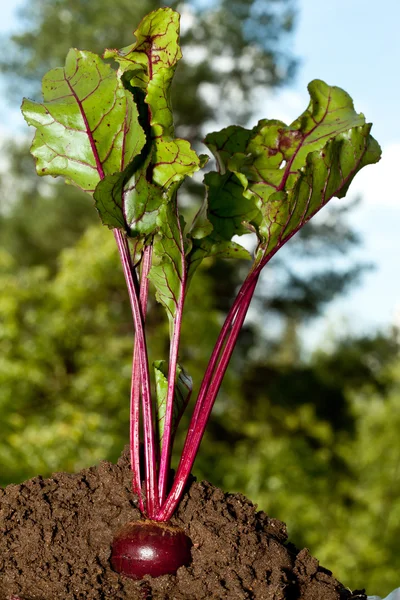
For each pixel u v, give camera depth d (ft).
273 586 3.60
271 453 15.83
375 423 16.79
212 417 17.98
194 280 15.49
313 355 28.45
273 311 32.55
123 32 31.91
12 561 3.70
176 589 3.67
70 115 3.87
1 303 13.46
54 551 3.76
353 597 4.02
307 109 4.50
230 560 3.75
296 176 4.41
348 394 19.92
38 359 13.39
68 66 3.85
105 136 3.88
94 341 14.21
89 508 4.02
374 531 14.83
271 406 24.86
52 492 4.09
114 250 15.67
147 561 3.72
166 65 3.85
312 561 3.98
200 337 15.20
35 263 33.27
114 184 3.74
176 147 3.91
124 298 16.06
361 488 16.37
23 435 10.93
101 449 11.53
